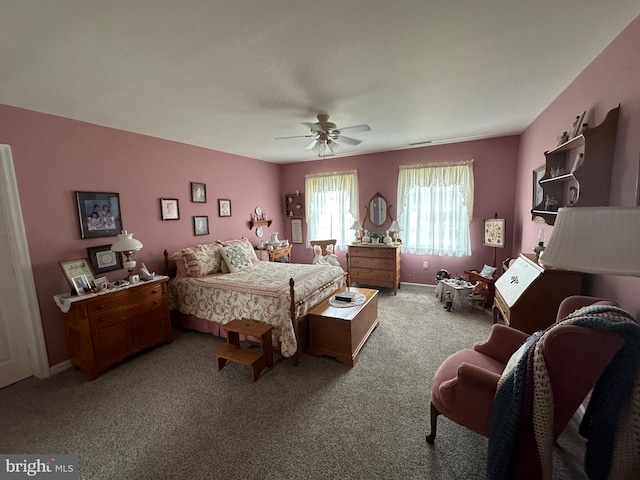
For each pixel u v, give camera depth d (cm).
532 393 117
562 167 235
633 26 148
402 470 152
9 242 239
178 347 303
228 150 441
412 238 482
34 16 130
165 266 355
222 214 446
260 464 158
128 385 236
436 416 165
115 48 161
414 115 296
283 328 257
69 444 176
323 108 267
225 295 298
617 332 104
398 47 170
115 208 308
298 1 128
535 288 212
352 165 517
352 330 254
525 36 162
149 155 342
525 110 288
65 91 213
